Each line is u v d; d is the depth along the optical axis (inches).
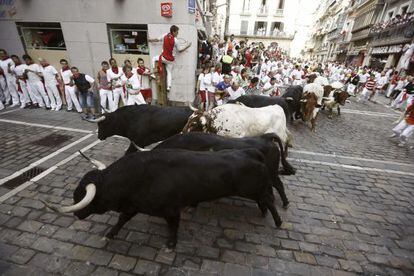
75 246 126.0
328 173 221.3
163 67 332.5
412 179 221.9
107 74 303.0
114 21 343.3
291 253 130.8
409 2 768.3
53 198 160.4
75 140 249.3
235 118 180.2
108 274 112.7
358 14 1219.2
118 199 114.2
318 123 380.8
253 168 125.4
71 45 366.3
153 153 120.6
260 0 1643.7
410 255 136.3
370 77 594.6
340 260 129.1
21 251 121.6
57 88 334.3
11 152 218.4
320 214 164.1
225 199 170.7
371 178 218.5
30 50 383.9
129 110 187.0
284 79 639.8
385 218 165.6
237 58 570.3
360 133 347.6
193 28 343.3
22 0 351.3
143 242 130.8
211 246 131.3
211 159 119.5
